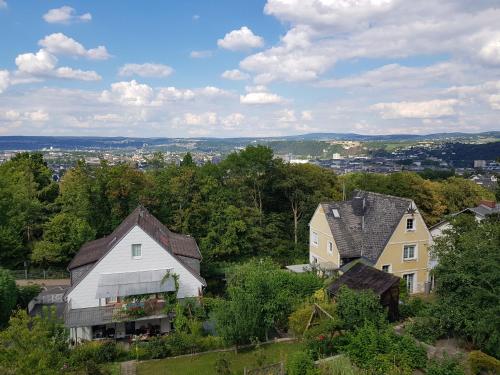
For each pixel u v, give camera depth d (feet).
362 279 99.55
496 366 63.36
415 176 220.84
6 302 106.63
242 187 190.60
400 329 87.45
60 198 185.47
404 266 129.49
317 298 96.99
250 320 83.66
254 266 123.24
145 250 112.27
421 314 82.12
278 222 192.65
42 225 170.81
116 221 168.14
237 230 165.99
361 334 71.10
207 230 167.22
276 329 97.19
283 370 67.31
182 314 101.50
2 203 159.63
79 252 133.69
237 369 76.07
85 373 69.00
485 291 72.79
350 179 247.50
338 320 76.07
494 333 68.80
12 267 164.04
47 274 164.14
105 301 110.01
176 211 168.55
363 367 66.39
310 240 155.22
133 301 104.53
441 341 79.56
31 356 53.11
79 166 176.65
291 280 106.22
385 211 134.62
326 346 74.59
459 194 224.53
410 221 130.00
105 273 110.11
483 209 169.78
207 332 99.86
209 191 172.65
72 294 108.06
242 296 87.97
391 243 127.03
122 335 106.52
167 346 86.28
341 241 132.05
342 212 140.97
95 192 167.53
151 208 172.24
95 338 104.12
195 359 83.30
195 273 115.03
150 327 108.37
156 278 109.81
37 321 62.90
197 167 214.28
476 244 80.94
